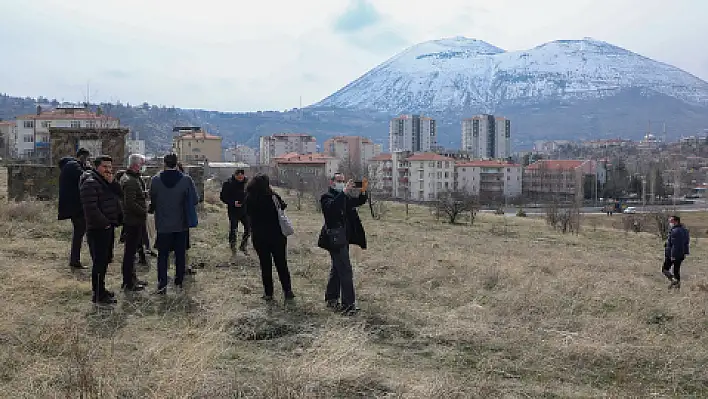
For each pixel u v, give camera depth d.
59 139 20.45
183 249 8.16
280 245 7.78
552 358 5.83
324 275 9.85
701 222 62.88
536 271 11.85
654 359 5.91
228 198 11.34
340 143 148.38
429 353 5.91
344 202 7.45
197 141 93.31
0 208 13.30
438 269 10.91
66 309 6.82
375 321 6.93
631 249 28.14
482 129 196.75
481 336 6.39
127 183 7.93
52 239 11.59
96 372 4.71
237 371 5.05
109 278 8.62
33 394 4.36
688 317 7.83
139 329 6.16
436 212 42.28
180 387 4.44
